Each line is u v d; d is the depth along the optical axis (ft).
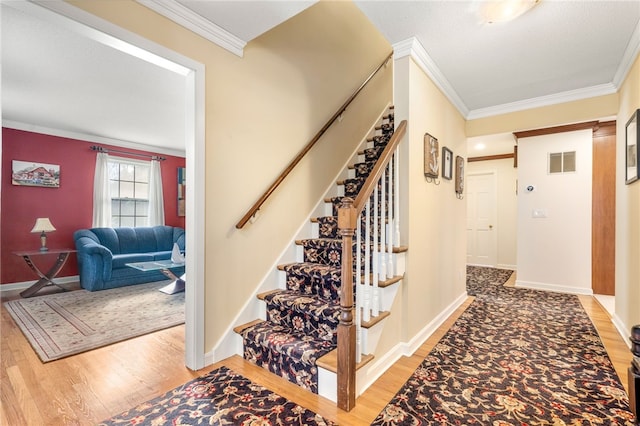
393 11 6.50
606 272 13.44
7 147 14.42
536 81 9.87
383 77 14.84
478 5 6.33
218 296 7.23
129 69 9.42
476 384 6.34
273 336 6.97
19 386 6.30
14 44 8.00
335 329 6.72
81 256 14.57
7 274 14.46
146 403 5.71
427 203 8.86
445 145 10.34
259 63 8.30
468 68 8.98
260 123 8.30
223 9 6.44
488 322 10.06
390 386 6.28
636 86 7.97
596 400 5.77
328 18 11.12
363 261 8.16
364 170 11.37
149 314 10.80
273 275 8.61
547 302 12.38
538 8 6.40
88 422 5.23
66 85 10.54
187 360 7.00
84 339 8.59
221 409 5.52
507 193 20.54
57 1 4.91
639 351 4.70
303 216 9.75
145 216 19.70
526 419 5.25
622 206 9.27
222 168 7.30
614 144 13.33
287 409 5.53
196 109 6.76
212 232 7.09
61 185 15.96
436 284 9.55
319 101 10.57
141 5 5.89
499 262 20.86
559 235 14.28
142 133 16.69
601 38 7.47
